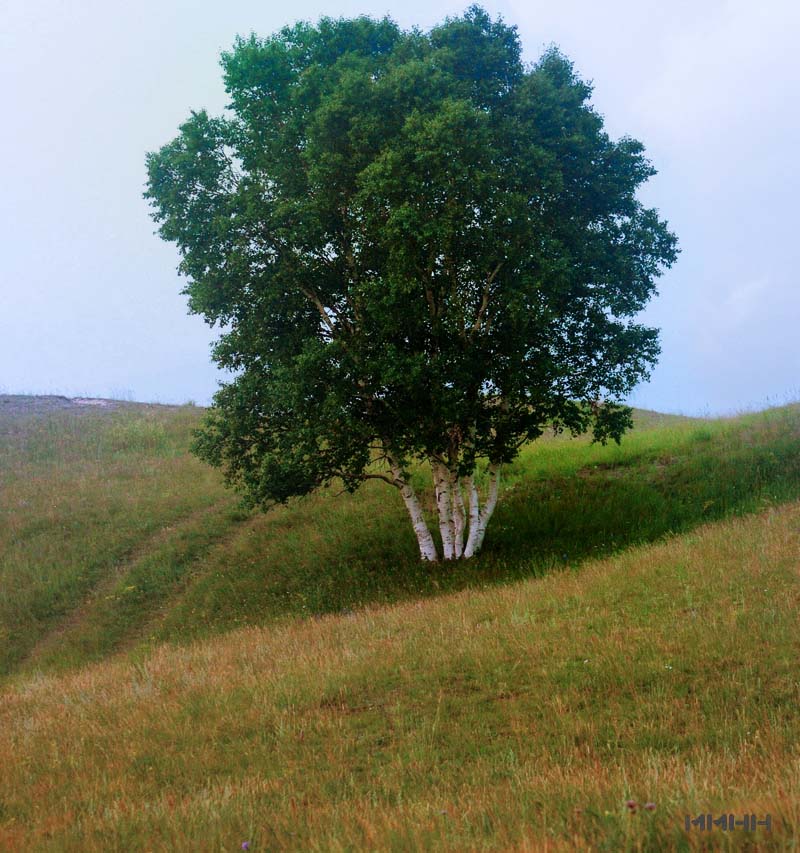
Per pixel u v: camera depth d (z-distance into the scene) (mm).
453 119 19172
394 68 21250
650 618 13086
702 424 34000
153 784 9305
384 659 13000
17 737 11969
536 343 22391
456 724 10188
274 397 21156
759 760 7656
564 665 11625
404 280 19953
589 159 22922
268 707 11438
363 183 19781
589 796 6691
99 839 7289
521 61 23469
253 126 22281
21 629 24047
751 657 10797
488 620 14977
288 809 7730
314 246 21781
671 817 5398
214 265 22109
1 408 53375
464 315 22266
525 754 8953
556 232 22328
